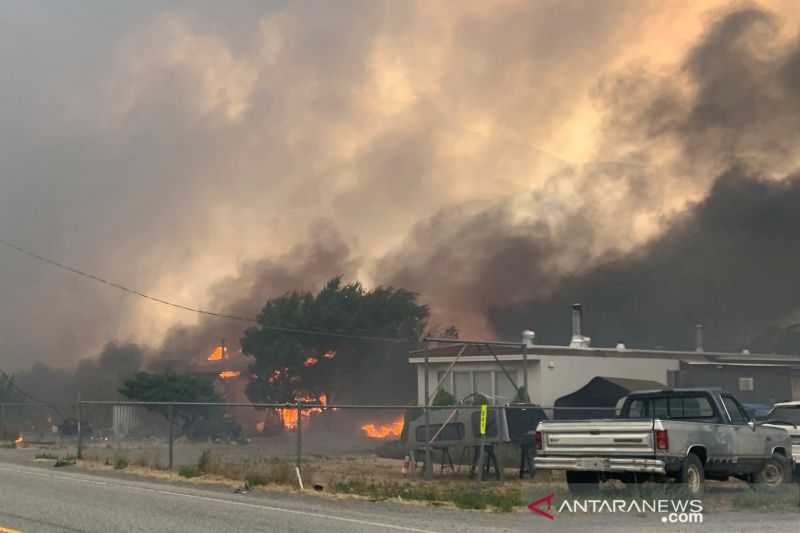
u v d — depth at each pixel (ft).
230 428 148.87
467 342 100.22
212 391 177.99
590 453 48.29
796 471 60.34
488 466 70.33
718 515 43.06
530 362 113.50
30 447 106.32
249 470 64.34
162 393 167.94
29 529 35.81
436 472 75.82
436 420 74.18
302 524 38.34
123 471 69.00
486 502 47.37
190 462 82.74
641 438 46.60
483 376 117.19
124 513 41.45
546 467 49.93
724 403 53.52
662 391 55.01
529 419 83.10
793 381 136.46
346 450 118.93
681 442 47.32
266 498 50.39
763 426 55.42
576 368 116.37
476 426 71.36
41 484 56.34
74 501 46.44
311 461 93.61
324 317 214.48
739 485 60.44
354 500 49.52
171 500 47.80
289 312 215.72
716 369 131.34
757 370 134.31
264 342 212.64
